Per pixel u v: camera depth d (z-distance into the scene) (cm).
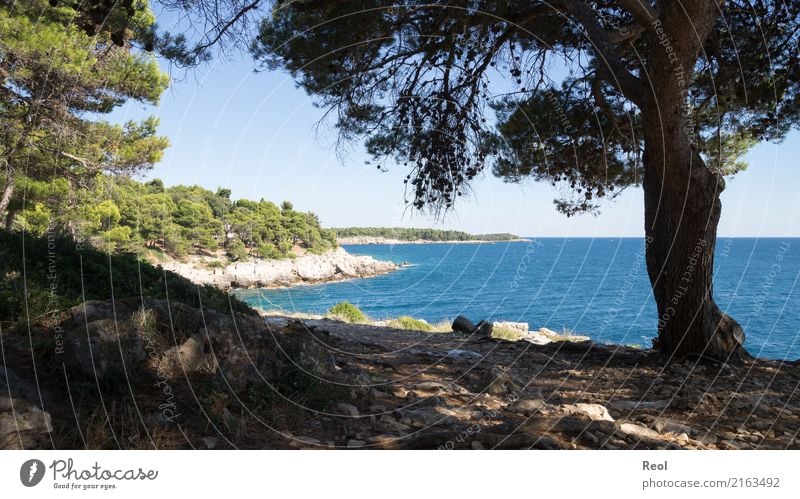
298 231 8819
